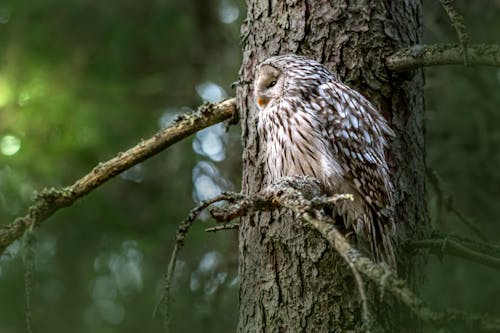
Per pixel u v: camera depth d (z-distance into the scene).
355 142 8.52
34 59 14.70
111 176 8.82
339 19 8.90
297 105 8.69
